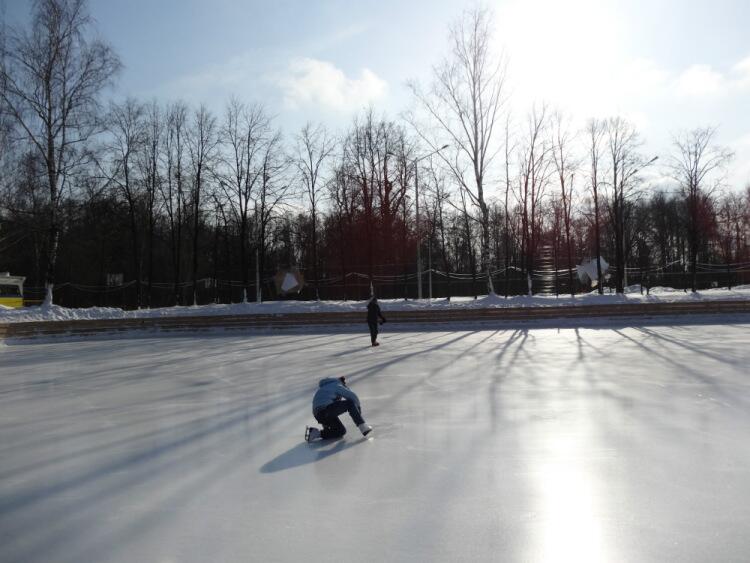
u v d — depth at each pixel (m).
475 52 31.48
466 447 6.47
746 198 52.91
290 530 4.31
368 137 40.16
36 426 8.35
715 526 4.19
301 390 10.80
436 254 52.56
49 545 4.19
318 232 46.88
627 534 4.09
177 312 29.77
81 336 25.97
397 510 4.65
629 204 41.53
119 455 6.64
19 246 43.97
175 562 3.83
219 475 5.75
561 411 8.20
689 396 9.16
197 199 36.53
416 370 12.92
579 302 28.44
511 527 4.25
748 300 26.14
